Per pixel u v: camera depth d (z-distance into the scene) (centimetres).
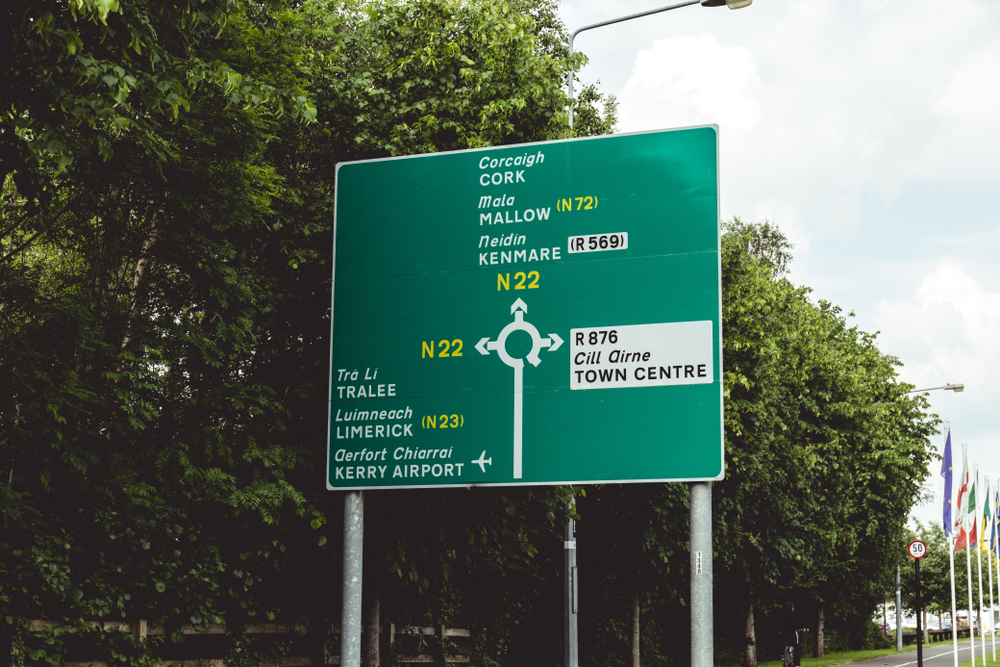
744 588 3362
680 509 2409
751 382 2561
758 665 3759
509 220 1078
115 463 1127
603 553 2462
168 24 959
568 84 2084
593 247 1051
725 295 2581
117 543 1155
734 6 1350
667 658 3188
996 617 9038
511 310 1065
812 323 3797
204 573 1252
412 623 1775
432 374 1075
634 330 1027
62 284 1123
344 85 1432
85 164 1032
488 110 1382
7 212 1077
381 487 1072
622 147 1061
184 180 1131
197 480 1188
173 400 1250
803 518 3244
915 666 3916
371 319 1097
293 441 1384
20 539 1044
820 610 4572
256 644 1376
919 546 3123
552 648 2444
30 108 804
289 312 1403
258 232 1379
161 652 1253
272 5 1291
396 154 1404
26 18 754
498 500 1435
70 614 1095
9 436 1010
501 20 1498
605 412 1023
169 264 1184
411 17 1467
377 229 1110
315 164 1480
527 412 1044
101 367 1129
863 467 4031
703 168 1039
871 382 4422
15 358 1009
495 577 2091
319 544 1305
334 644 1459
